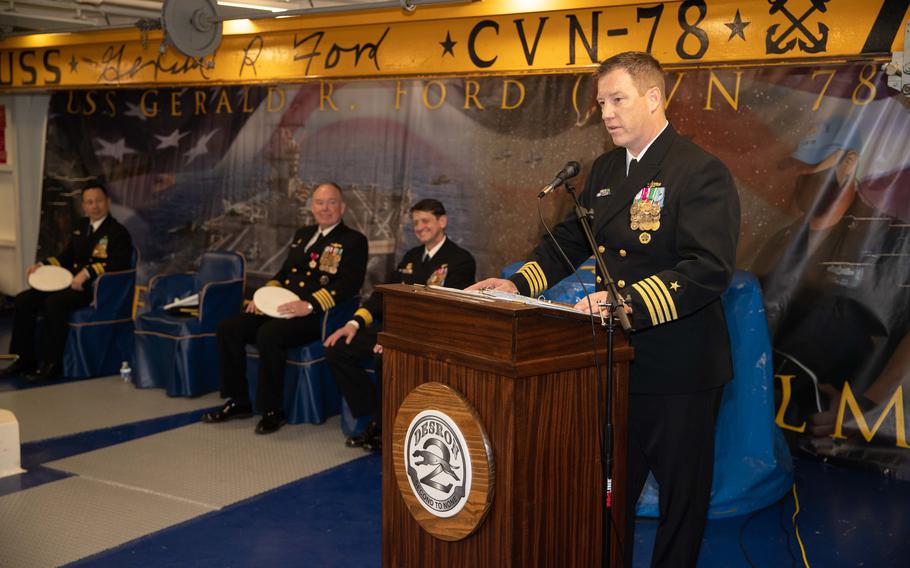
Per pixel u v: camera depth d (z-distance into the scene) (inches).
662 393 97.4
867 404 176.6
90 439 194.2
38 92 302.8
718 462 153.9
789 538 141.8
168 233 284.4
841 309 178.9
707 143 191.6
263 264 266.4
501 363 82.0
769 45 177.0
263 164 264.5
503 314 82.4
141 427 204.1
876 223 174.9
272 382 201.9
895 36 164.6
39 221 310.0
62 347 250.7
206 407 222.1
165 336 235.0
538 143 215.5
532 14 204.7
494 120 221.6
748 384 157.4
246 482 167.5
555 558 87.7
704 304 89.3
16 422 173.5
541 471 85.2
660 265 96.0
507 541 83.8
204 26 227.3
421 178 234.8
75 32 280.1
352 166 247.4
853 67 175.2
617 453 93.0
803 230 182.2
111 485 165.0
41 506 153.9
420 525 92.6
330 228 219.1
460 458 86.0
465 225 227.8
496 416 83.9
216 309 233.9
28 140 322.7
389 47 228.5
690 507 98.8
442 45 219.6
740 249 189.2
